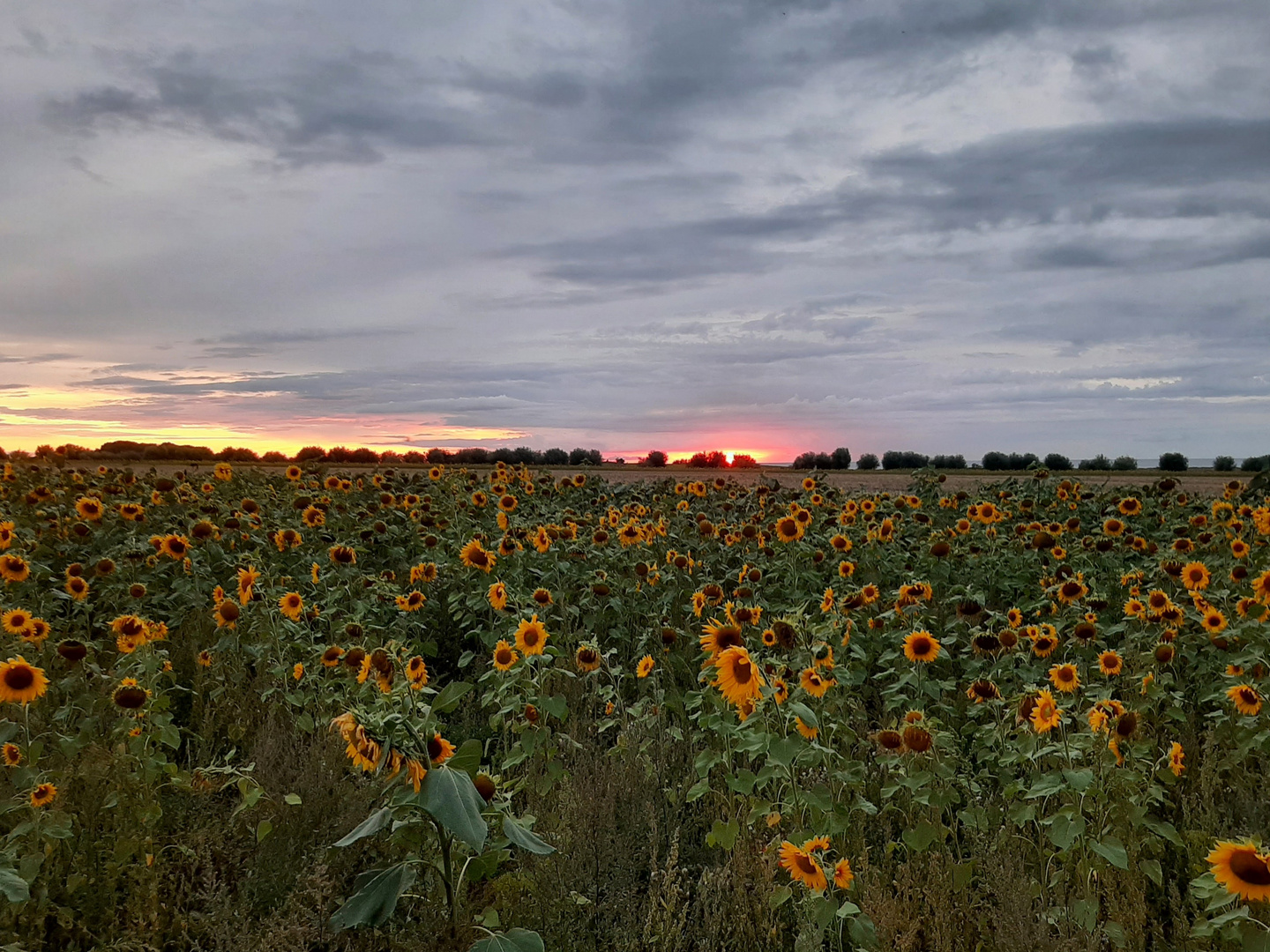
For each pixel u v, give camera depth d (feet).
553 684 21.29
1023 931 11.47
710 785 16.72
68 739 15.28
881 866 13.84
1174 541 28.37
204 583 27.20
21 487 41.50
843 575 25.75
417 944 11.40
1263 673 17.51
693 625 25.03
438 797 10.55
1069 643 21.21
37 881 12.42
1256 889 10.03
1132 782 13.24
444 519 34.47
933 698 18.65
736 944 12.59
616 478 65.72
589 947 12.67
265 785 15.65
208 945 12.46
